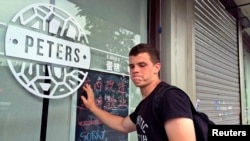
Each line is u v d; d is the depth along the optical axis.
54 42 1.57
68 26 1.67
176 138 1.10
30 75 1.44
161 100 1.21
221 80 4.05
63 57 1.62
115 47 2.10
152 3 2.64
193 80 2.92
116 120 1.71
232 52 4.74
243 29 5.59
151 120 1.23
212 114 3.58
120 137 2.06
